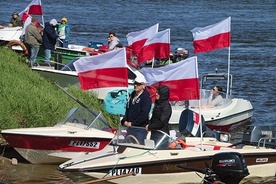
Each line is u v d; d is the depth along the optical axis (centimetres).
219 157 2503
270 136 3675
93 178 3212
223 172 2489
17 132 3728
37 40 5738
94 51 6116
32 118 4203
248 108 5306
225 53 9894
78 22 13712
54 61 5741
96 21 14150
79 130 3806
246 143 3691
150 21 14688
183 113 3847
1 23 11550
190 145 3584
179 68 3791
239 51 10212
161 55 5266
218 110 5100
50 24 5834
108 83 4106
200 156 3341
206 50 5347
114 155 3322
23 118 4216
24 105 4275
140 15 16450
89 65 4112
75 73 5309
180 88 3803
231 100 5250
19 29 6600
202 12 18225
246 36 12306
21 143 3738
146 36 5600
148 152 3322
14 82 4744
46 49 5822
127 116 3481
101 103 5019
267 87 7094
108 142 3753
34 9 6675
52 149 3719
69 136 3700
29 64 5775
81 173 3189
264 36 12388
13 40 6262
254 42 11444
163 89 3441
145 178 3278
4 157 3875
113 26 13112
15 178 3494
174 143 3425
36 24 5809
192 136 3800
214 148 3538
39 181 3444
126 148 3350
